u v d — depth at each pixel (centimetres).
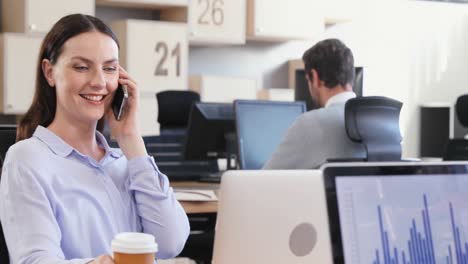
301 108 419
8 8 591
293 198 146
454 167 143
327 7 764
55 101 197
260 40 762
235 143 433
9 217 179
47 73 196
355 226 128
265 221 144
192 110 423
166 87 642
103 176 194
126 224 196
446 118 849
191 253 392
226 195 143
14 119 596
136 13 679
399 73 845
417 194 137
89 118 191
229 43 702
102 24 195
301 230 146
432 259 136
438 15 868
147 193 199
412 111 859
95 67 190
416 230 135
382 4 828
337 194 128
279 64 774
